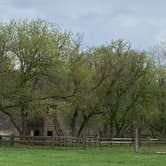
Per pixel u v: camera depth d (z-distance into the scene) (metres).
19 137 60.19
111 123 78.94
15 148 54.62
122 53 74.69
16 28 62.00
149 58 77.81
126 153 53.28
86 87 66.56
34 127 85.00
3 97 60.88
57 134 85.25
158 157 47.88
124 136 85.75
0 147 55.56
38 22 63.44
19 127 67.88
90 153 51.34
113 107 77.00
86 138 62.38
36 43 60.16
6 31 61.06
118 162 40.78
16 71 61.56
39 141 59.50
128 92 76.88
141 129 94.00
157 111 86.06
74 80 65.25
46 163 37.41
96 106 73.38
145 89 77.88
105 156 47.47
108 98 75.50
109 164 38.50
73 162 39.28
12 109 65.94
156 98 82.69
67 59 64.94
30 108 61.91
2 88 60.53
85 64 70.75
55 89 64.19
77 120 81.56
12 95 60.84
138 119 84.81
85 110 72.62
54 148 57.38
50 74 62.41
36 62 61.09
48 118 84.88
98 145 63.62
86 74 66.31
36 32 63.22
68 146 60.66
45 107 62.47
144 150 59.31
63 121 85.25
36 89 63.09
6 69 60.50
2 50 60.84
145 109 80.88
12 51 61.19
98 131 92.81
